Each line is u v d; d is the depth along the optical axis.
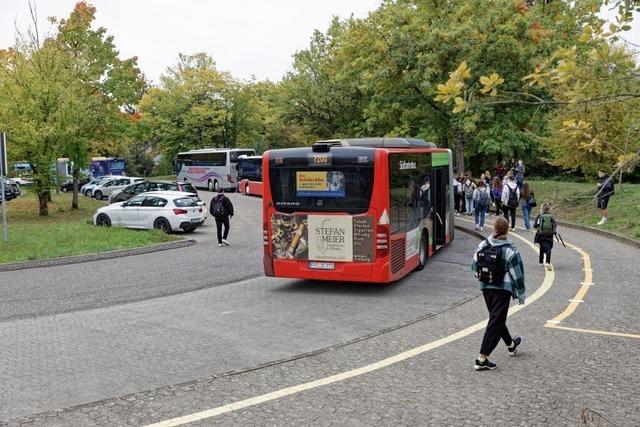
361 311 10.80
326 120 44.88
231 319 10.29
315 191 12.30
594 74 4.54
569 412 6.18
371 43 30.80
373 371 7.53
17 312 10.96
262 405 6.49
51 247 18.66
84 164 34.34
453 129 31.12
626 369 7.43
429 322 9.87
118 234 21.62
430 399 6.59
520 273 7.47
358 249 12.10
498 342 8.28
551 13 30.36
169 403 6.55
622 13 4.49
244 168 46.97
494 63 27.94
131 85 37.22
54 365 7.88
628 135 4.58
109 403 6.56
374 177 11.96
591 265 14.42
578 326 9.39
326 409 6.37
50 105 28.66
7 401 6.65
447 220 18.45
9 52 32.84
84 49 35.44
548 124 23.91
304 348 8.56
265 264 12.77
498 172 31.48
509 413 6.18
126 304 11.55
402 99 30.72
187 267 15.76
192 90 59.78
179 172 55.06
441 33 27.98
